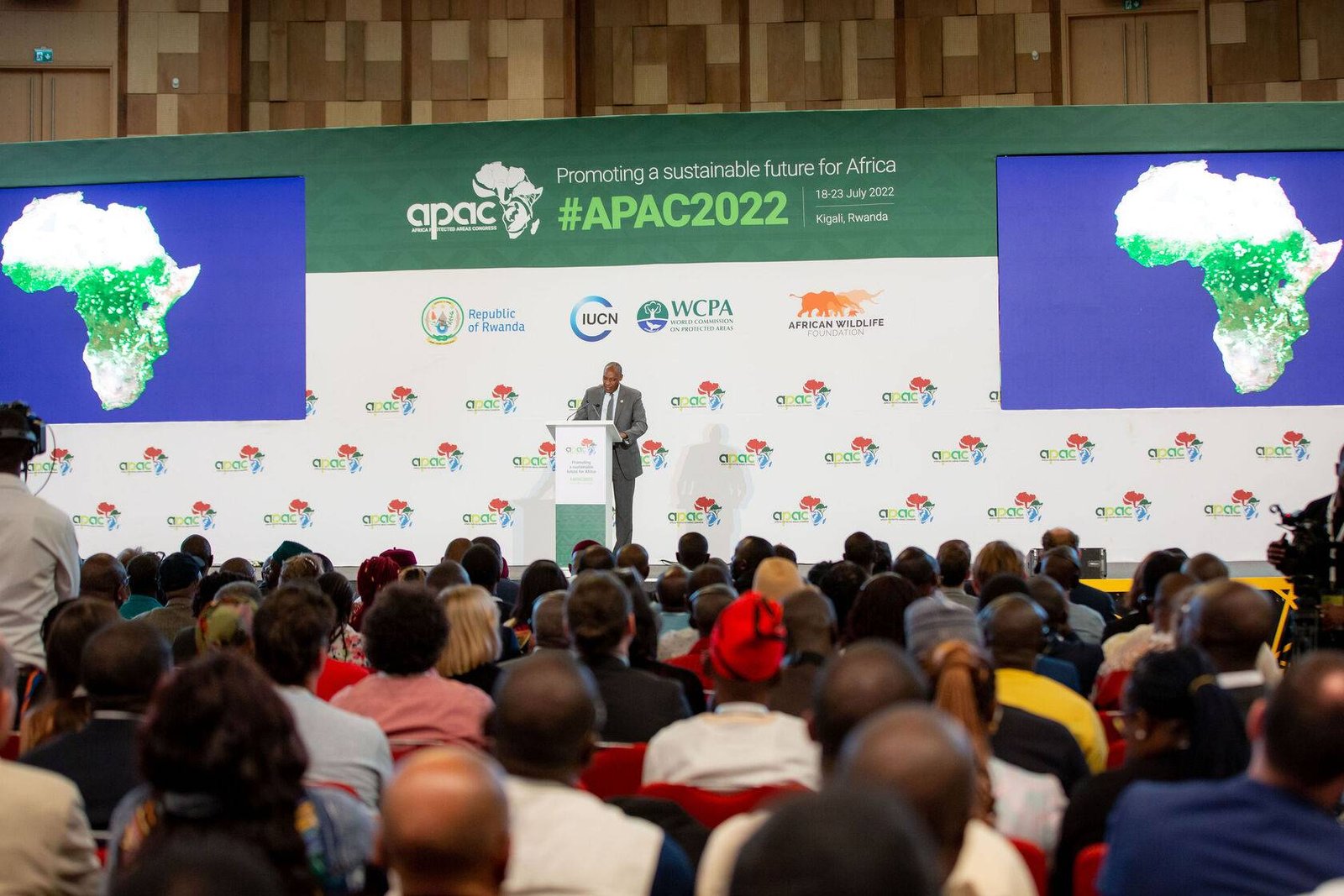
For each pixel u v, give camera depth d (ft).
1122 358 43.50
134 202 45.85
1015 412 43.52
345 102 58.08
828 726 8.04
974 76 57.62
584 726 8.38
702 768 10.84
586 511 37.58
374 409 44.91
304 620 12.03
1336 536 20.18
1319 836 7.75
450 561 22.56
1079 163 43.78
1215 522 43.11
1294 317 43.29
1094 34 57.41
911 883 4.07
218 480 45.19
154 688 10.85
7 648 9.73
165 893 4.59
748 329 44.11
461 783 5.99
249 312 45.39
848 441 43.73
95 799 10.48
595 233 44.57
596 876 7.87
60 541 17.38
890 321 43.83
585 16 58.54
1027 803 10.67
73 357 45.83
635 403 41.65
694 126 44.39
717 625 11.63
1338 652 7.96
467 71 57.98
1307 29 56.34
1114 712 15.93
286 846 7.66
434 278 44.96
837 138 44.09
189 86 57.41
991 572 21.81
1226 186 43.47
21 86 57.82
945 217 43.83
